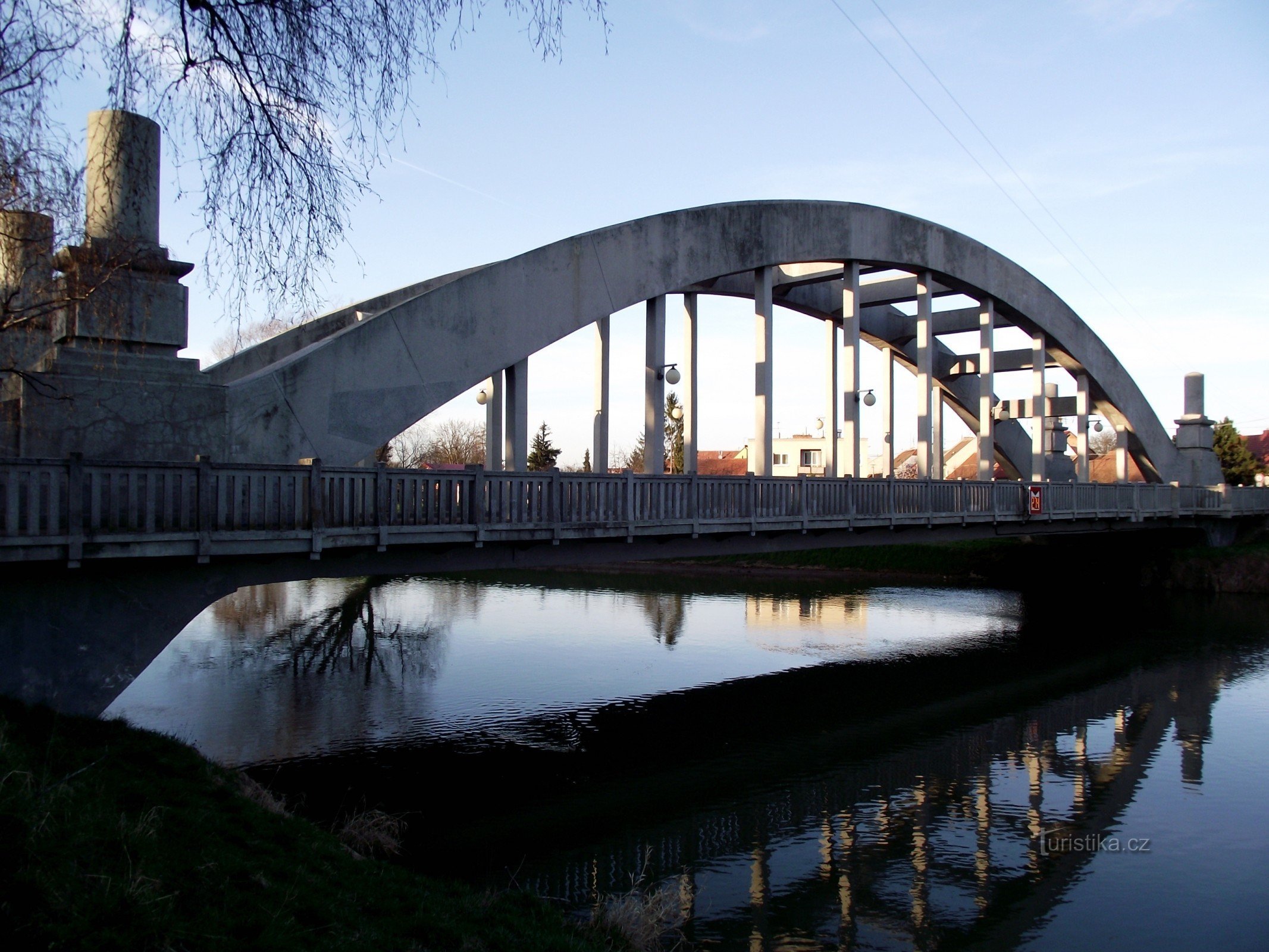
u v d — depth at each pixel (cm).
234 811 870
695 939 985
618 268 1858
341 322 1833
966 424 3881
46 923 524
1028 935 1009
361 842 1124
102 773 850
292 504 1142
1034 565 4156
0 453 1146
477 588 3978
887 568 4484
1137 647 2677
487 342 1631
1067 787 1506
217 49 768
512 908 836
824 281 2730
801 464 6550
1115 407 3659
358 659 2352
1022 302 3109
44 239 1046
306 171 809
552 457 6112
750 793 1458
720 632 2870
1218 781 1540
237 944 581
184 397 1255
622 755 1623
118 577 1067
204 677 2094
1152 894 1120
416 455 6306
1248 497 4147
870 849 1246
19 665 995
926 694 2131
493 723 1783
